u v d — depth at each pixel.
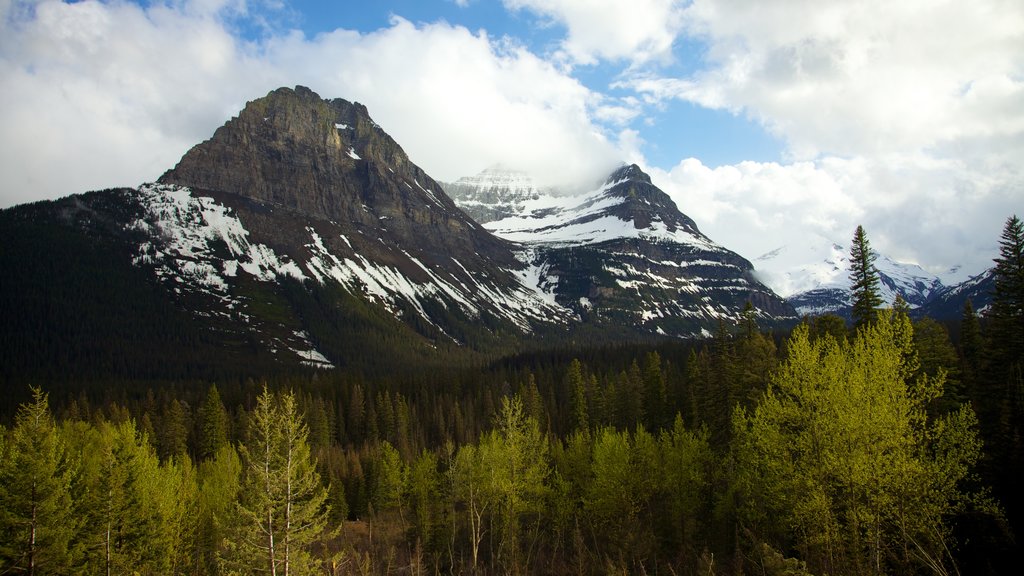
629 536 46.91
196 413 117.31
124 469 48.31
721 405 61.41
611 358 165.00
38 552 39.41
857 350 28.62
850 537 27.59
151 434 100.38
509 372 167.00
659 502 55.41
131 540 47.53
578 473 62.09
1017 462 36.53
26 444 41.53
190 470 78.25
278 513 31.56
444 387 152.38
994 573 31.11
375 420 124.25
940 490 26.77
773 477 32.19
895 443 25.56
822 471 27.64
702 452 50.75
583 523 57.53
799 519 28.89
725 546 47.34
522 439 55.62
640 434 54.12
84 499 46.12
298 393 124.12
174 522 53.72
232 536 31.83
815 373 28.73
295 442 32.62
